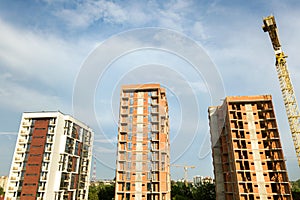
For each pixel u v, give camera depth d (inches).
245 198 1236.5
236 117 1400.1
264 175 1269.7
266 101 1422.2
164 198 1005.8
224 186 1403.8
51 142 1536.7
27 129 1616.6
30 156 1521.9
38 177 1459.2
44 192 1425.9
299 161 1533.0
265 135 1382.9
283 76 1732.3
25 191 1443.2
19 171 1510.8
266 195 1226.6
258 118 1397.6
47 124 1583.4
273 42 1745.8
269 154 1333.7
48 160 1493.6
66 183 1555.1
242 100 1428.4
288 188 1224.2
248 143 1347.2
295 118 1617.9
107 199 1609.3
